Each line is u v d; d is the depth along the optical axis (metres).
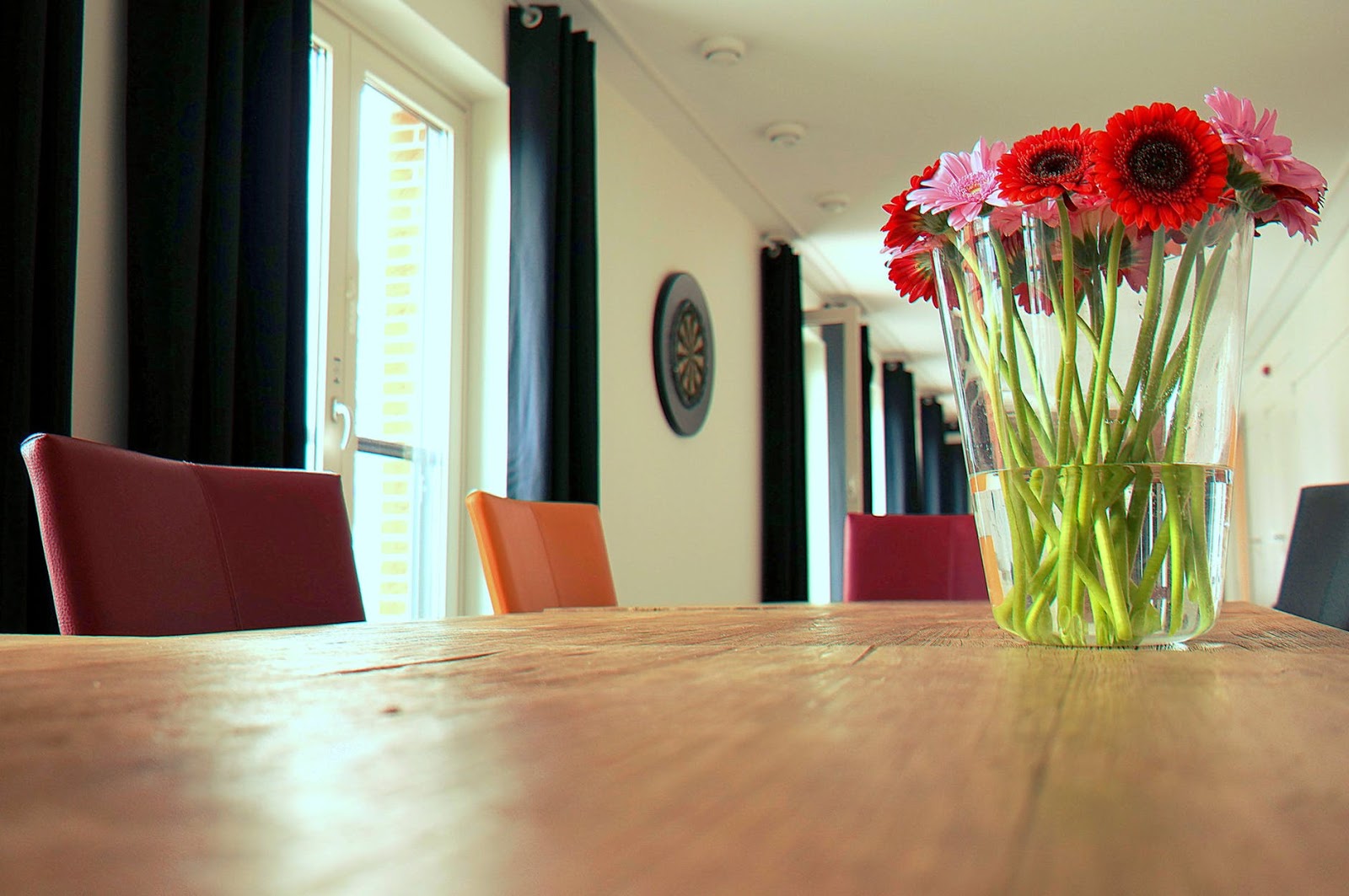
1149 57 3.92
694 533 4.87
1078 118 4.44
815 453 6.91
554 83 3.53
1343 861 0.14
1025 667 0.49
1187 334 0.70
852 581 2.44
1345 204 5.59
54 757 0.22
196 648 0.58
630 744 0.24
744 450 5.57
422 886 0.13
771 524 5.75
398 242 3.25
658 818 0.17
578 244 3.65
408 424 3.26
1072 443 0.69
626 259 4.27
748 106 4.36
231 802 0.18
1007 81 4.11
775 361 5.86
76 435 2.04
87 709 0.31
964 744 0.25
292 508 1.34
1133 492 0.68
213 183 2.24
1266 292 7.38
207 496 1.23
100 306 2.10
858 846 0.15
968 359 0.75
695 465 4.92
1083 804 0.18
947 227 0.76
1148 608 0.67
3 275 1.74
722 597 5.16
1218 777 0.21
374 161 3.14
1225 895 0.13
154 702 0.32
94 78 2.11
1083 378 0.70
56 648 0.57
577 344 3.62
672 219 4.74
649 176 4.51
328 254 2.89
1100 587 0.67
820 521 6.77
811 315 6.52
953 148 4.77
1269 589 9.12
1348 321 6.14
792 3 3.55
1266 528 9.22
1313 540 1.89
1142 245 0.70
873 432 8.97
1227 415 0.70
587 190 3.68
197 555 1.18
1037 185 0.69
